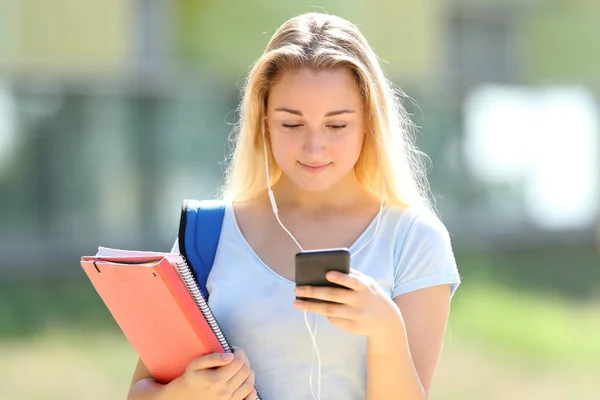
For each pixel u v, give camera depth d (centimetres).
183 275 485
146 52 2722
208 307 494
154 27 2730
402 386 489
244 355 502
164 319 494
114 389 1418
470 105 2536
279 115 514
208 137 2258
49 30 2433
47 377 1472
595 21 3105
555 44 3164
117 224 2206
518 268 2442
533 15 3189
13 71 2347
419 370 516
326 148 512
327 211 547
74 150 2181
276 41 538
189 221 551
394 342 479
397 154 536
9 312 1858
